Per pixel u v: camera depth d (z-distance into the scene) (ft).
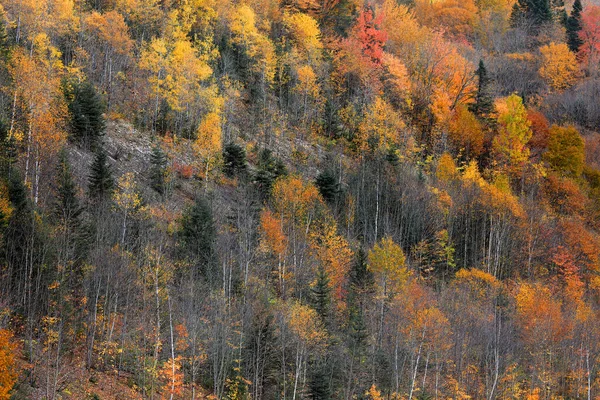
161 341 179.93
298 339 188.44
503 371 215.51
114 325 185.16
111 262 183.21
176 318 187.11
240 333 187.83
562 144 380.78
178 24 377.91
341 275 236.43
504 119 372.99
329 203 295.89
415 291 226.79
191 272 200.44
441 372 214.90
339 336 212.43
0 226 169.17
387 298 219.82
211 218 225.56
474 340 219.41
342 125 383.24
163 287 190.49
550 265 295.69
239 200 268.00
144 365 169.68
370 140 352.08
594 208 355.36
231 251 216.33
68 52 341.62
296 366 188.96
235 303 201.67
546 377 214.28
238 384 183.21
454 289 250.78
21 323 163.43
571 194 349.00
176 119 327.67
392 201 304.91
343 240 248.32
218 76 370.73
